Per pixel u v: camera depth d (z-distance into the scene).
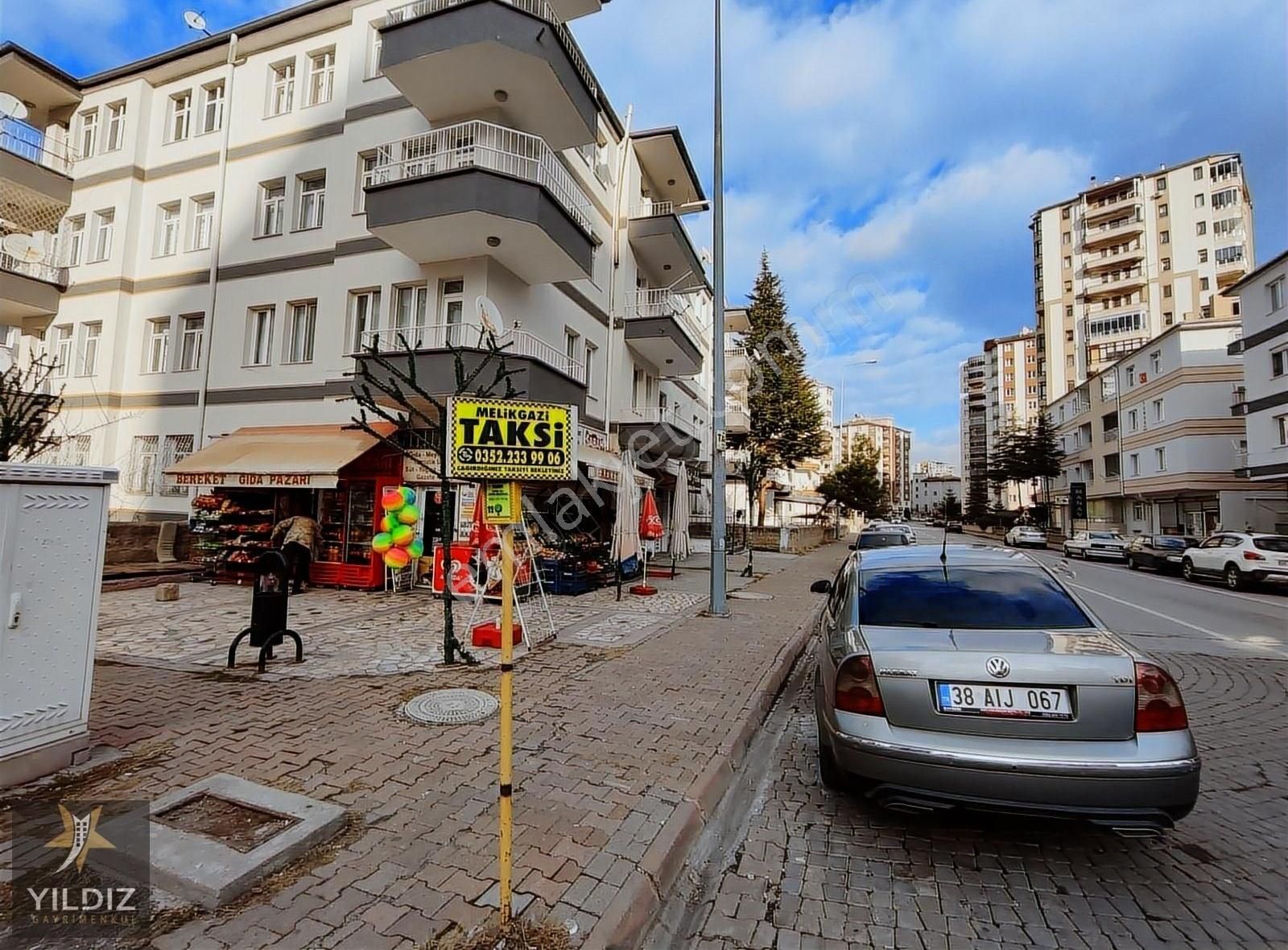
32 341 15.70
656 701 5.05
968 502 81.75
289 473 10.13
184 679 5.39
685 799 3.37
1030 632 3.27
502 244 11.38
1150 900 2.70
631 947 2.32
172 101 15.77
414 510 7.34
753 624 8.65
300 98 14.11
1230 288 23.31
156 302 15.08
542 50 10.78
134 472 14.66
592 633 7.71
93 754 3.71
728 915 2.59
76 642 3.55
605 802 3.30
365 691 5.11
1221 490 26.42
